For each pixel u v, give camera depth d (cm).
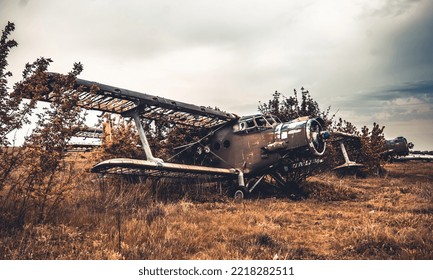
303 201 1057
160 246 474
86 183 954
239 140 1228
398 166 2458
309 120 1118
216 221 690
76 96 664
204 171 1055
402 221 659
